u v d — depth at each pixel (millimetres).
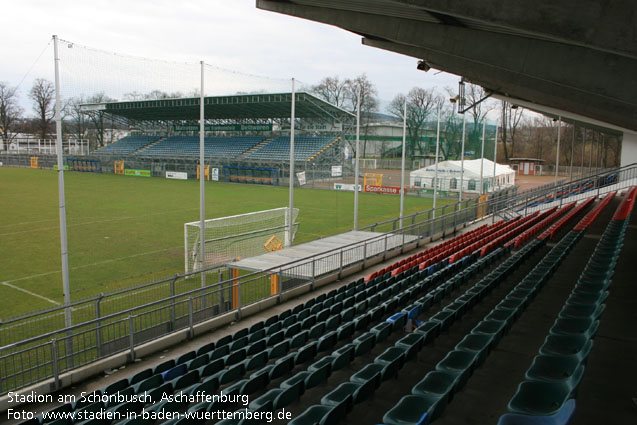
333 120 59750
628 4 5160
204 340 10562
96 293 14773
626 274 11188
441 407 5109
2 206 33031
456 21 8906
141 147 66562
